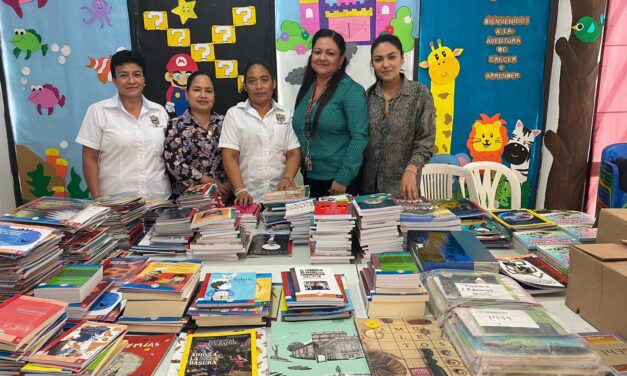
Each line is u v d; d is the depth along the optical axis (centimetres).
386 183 248
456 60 318
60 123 317
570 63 315
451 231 170
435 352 108
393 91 241
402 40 313
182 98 315
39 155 321
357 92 236
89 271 135
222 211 176
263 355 108
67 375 93
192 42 307
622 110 326
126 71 228
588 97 318
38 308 109
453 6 310
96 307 126
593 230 186
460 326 111
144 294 123
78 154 321
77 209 159
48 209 157
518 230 190
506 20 312
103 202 179
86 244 150
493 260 143
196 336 117
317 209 169
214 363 105
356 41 312
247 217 204
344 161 233
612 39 314
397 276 125
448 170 276
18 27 302
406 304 128
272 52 312
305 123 245
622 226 138
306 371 101
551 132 330
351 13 307
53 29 303
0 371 95
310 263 166
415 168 226
